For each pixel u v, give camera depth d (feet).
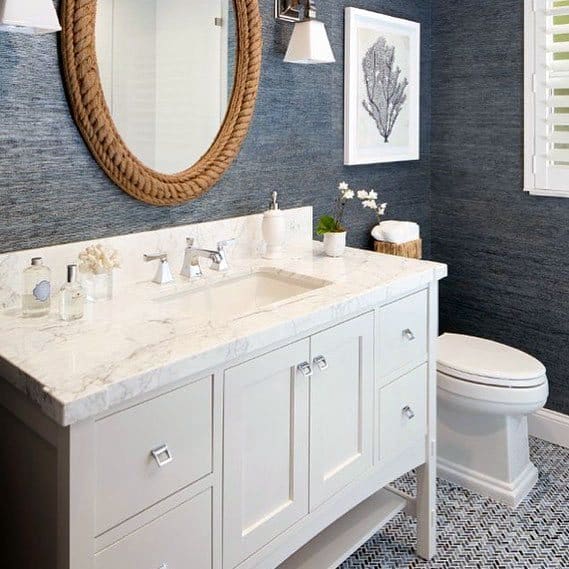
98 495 3.49
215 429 4.15
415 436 6.27
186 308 5.60
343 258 6.59
